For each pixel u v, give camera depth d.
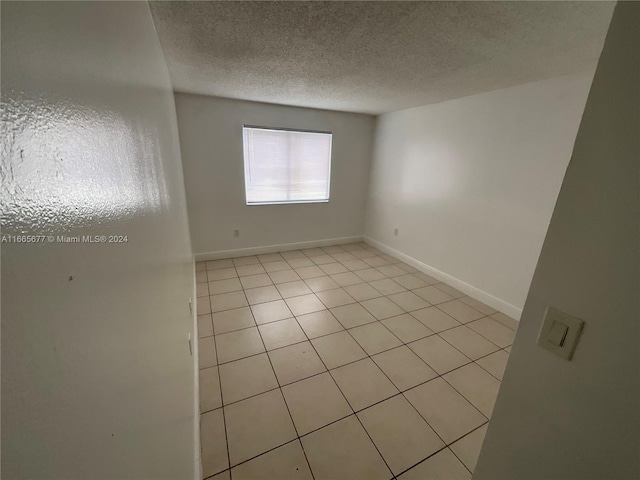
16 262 0.19
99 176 0.36
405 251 3.80
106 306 0.37
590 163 0.54
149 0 1.17
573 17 1.25
